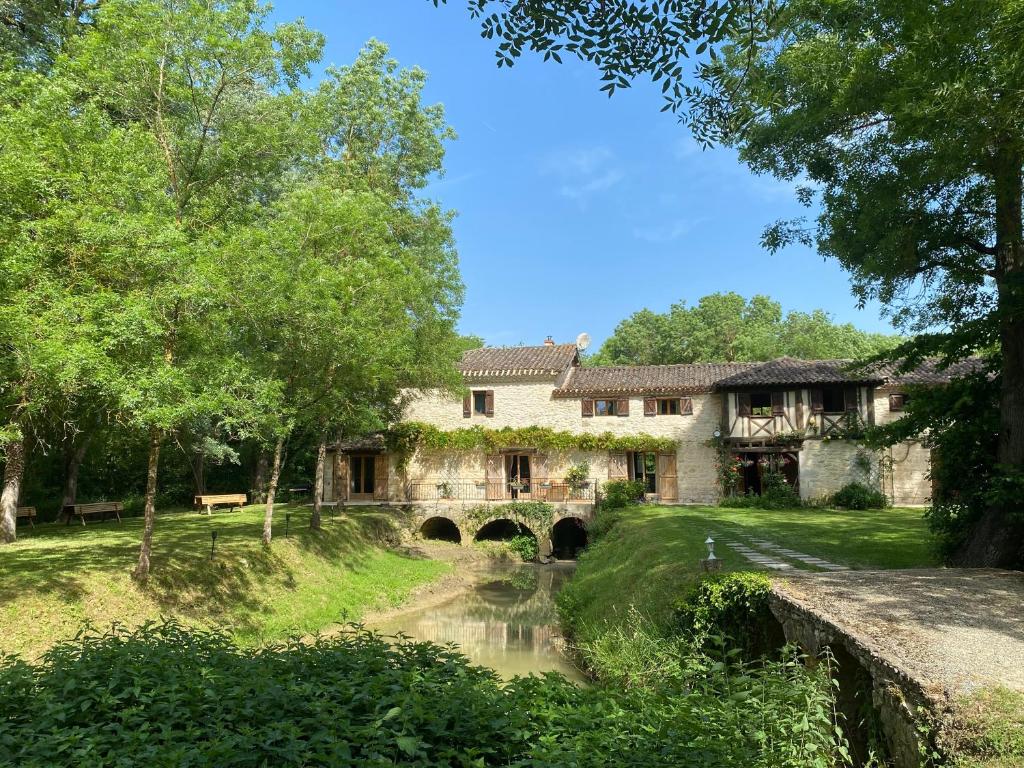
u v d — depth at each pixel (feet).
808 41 32.37
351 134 74.33
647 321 194.70
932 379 81.56
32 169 33.58
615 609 38.99
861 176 34.30
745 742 15.66
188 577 43.47
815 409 84.58
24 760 13.58
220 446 85.92
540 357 99.19
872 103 30.42
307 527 66.39
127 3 40.47
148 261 34.86
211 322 39.47
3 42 51.47
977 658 18.11
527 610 57.36
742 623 27.71
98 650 20.15
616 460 91.35
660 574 38.09
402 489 95.45
